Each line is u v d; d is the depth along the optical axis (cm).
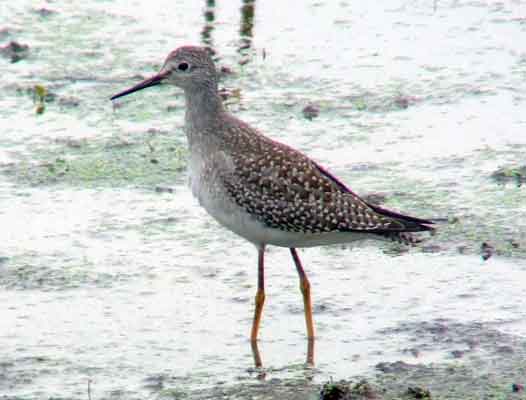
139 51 2112
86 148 1736
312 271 1384
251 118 1833
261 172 1206
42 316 1277
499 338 1189
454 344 1184
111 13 2312
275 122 1817
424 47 2092
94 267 1391
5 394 1103
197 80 1257
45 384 1123
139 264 1401
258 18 2269
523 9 2244
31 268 1386
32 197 1583
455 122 1797
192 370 1156
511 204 1517
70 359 1179
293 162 1214
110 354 1191
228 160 1222
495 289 1304
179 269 1391
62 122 1828
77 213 1538
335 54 2083
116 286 1346
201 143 1252
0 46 2141
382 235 1205
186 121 1277
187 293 1334
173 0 2383
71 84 1975
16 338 1226
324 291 1331
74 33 2203
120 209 1549
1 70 2034
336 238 1229
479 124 1786
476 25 2178
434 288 1318
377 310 1277
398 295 1309
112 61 2069
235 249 1446
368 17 2250
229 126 1246
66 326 1252
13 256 1417
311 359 1173
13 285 1347
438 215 1493
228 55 2091
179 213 1538
